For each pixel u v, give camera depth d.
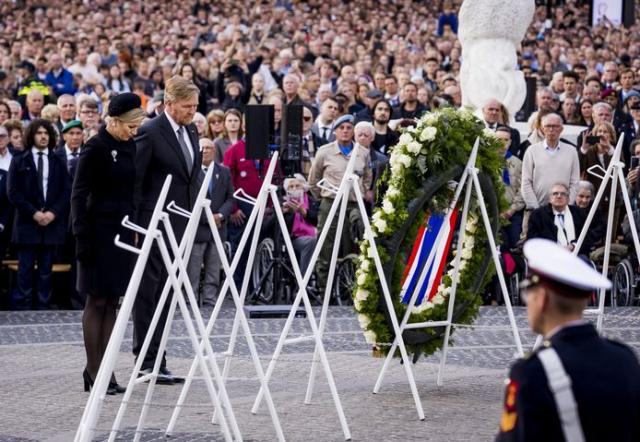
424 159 31.95
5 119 57.69
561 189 50.75
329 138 58.47
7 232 51.66
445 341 33.81
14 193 50.44
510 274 51.59
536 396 14.04
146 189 34.16
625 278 52.56
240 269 53.59
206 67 78.12
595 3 118.06
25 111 66.38
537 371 14.16
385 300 31.73
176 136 34.41
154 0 121.06
